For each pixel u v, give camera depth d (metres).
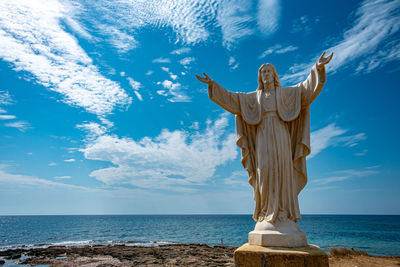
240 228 78.69
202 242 40.94
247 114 7.04
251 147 7.07
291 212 6.14
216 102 7.03
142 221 142.38
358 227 77.94
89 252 22.94
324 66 6.07
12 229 77.81
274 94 6.86
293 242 5.57
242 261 5.41
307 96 6.54
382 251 29.91
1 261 19.58
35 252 23.61
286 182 6.30
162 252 22.22
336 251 19.52
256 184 6.63
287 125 6.81
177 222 126.44
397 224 97.75
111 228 82.12
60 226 95.25
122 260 18.09
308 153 6.71
